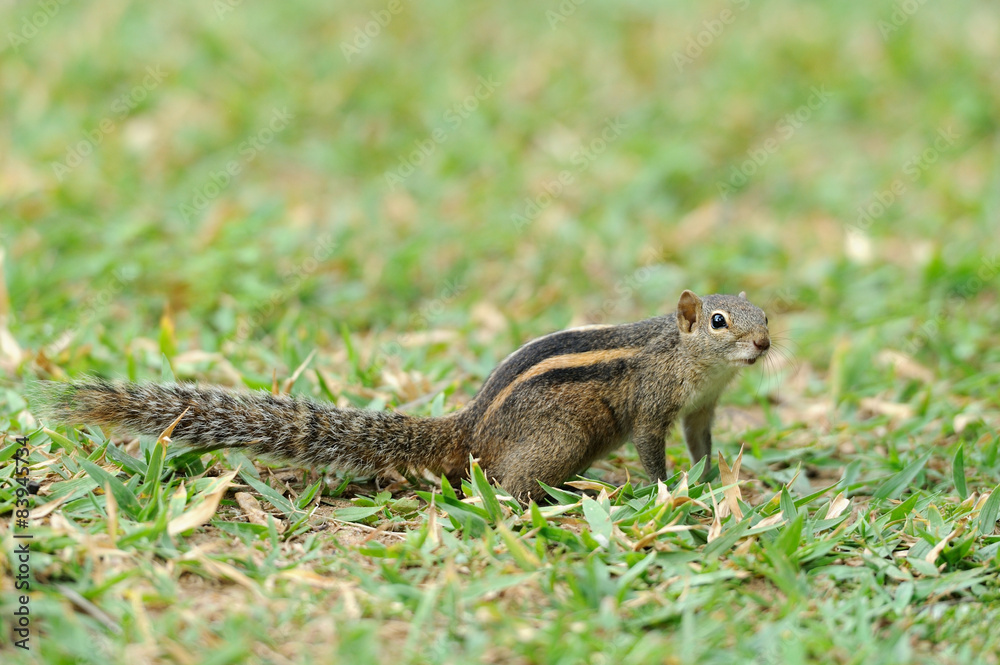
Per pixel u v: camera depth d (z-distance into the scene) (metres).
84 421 9.14
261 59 22.33
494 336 14.55
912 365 13.80
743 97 21.86
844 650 7.14
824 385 13.76
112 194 17.97
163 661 6.68
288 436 9.44
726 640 7.22
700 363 10.26
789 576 7.99
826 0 25.19
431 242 17.08
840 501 9.22
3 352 12.19
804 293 16.06
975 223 17.77
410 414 10.83
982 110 21.00
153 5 23.73
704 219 18.17
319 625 7.20
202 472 9.58
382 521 9.19
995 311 15.15
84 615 7.12
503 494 9.49
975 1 24.92
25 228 16.30
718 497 9.43
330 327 14.62
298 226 17.08
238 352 13.01
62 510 8.37
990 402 12.73
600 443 10.20
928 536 8.72
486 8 24.95
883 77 22.41
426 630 7.21
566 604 7.53
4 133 19.89
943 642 7.45
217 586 7.69
